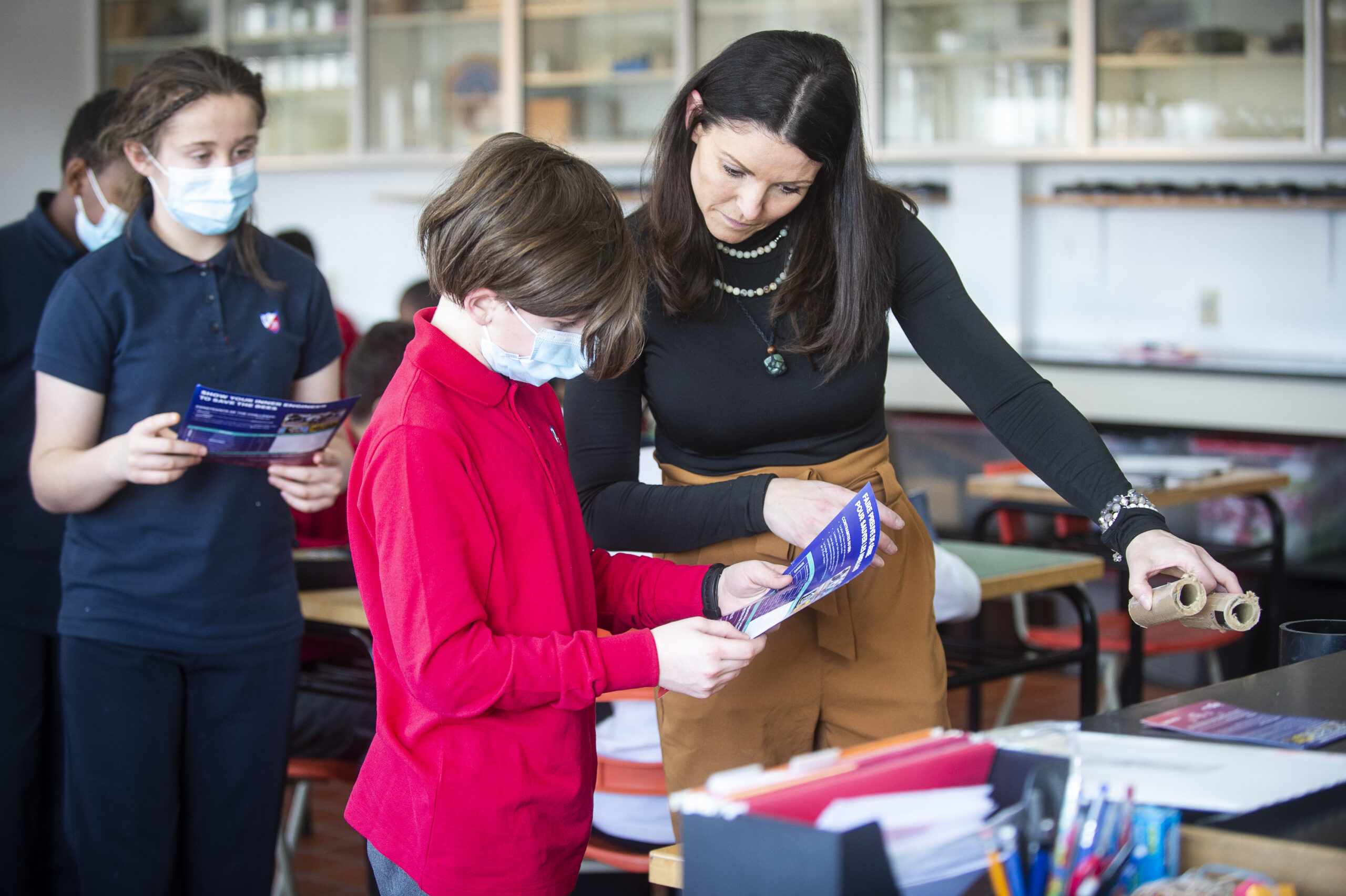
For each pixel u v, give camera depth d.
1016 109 5.27
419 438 1.22
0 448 2.29
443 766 1.25
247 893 2.05
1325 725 1.21
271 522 2.03
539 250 1.17
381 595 1.28
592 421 1.61
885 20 5.45
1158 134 5.09
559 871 1.32
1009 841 0.86
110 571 1.95
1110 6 5.09
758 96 1.41
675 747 1.61
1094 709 2.59
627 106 6.02
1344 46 4.79
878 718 1.57
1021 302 5.43
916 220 1.67
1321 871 0.95
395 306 6.75
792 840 0.80
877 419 1.66
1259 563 4.28
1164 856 0.97
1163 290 5.29
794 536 1.45
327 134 6.58
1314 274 5.04
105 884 1.96
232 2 6.65
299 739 2.47
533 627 1.29
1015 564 2.59
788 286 1.53
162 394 1.95
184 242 1.99
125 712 1.94
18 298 2.26
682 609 1.47
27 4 6.79
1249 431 4.44
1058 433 1.50
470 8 6.22
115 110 2.00
